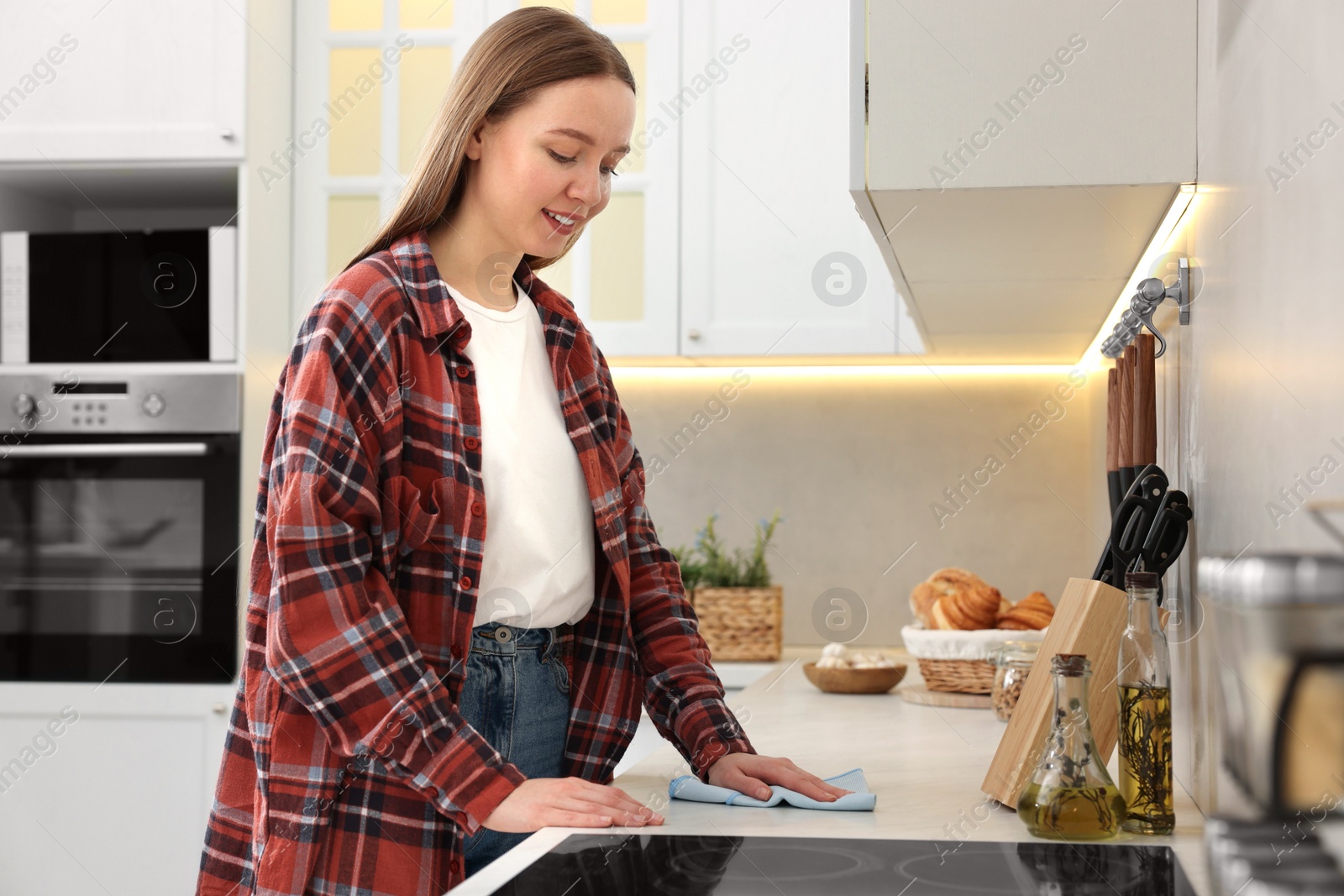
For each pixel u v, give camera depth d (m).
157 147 2.36
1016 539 2.67
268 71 2.45
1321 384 0.62
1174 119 1.02
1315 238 0.64
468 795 0.86
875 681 1.84
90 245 2.33
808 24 2.47
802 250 2.47
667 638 1.11
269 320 2.44
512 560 1.00
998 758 0.96
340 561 0.86
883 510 2.72
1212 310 0.95
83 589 2.29
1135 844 0.80
